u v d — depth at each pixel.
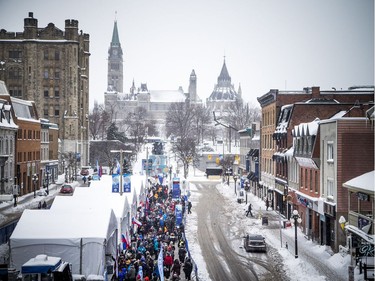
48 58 146.25
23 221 30.38
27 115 91.81
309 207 49.31
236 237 49.81
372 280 32.06
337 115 58.03
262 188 82.94
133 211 47.97
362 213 41.09
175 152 160.00
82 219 30.77
